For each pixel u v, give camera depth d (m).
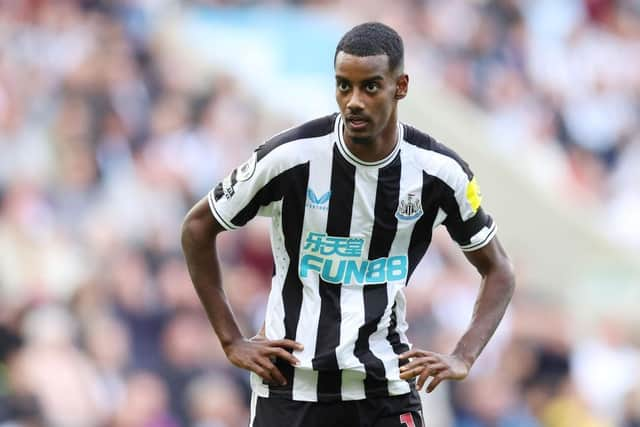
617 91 56.84
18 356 31.56
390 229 14.79
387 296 14.85
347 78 13.92
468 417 36.34
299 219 14.75
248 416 33.81
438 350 36.94
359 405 14.88
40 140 39.38
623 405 40.16
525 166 50.00
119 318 33.81
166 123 41.53
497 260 15.44
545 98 54.47
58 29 43.19
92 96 41.12
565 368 40.03
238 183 14.78
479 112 51.88
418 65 50.53
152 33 44.62
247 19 46.50
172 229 37.94
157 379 33.03
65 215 37.41
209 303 15.19
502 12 55.12
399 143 14.69
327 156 14.60
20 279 33.88
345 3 49.84
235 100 43.62
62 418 31.03
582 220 48.88
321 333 14.74
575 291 46.78
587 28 57.56
